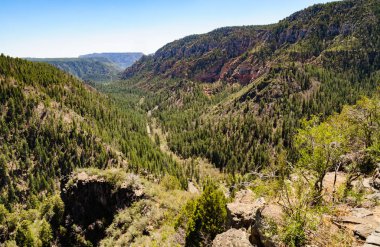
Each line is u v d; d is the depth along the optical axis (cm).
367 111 2528
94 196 7375
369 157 2172
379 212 1577
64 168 13700
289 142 14425
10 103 15312
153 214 5528
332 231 1396
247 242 1606
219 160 15338
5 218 9281
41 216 8106
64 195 7738
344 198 1745
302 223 1398
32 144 14400
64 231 7231
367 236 1323
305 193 1602
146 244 4488
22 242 7225
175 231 4259
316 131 1788
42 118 15450
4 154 13588
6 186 12712
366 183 2006
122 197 7006
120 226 6038
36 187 12800
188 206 4216
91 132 15100
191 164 14912
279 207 1644
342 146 1792
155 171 12544
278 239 1420
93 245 6875
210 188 3148
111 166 13638
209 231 3000
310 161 1736
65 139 14425
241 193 2420
